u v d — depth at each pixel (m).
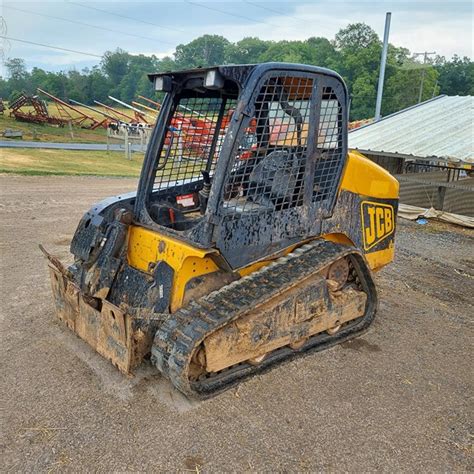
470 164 9.67
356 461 3.06
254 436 3.23
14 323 4.57
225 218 3.40
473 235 10.02
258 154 3.57
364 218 4.60
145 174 4.00
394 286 6.48
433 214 11.30
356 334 4.70
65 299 4.13
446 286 6.64
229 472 2.90
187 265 3.57
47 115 33.84
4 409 3.36
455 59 85.38
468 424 3.51
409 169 13.15
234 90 3.86
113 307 3.51
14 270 5.94
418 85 61.56
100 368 3.89
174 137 4.15
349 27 70.19
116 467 2.89
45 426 3.21
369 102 61.56
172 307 3.58
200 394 3.50
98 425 3.24
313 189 4.00
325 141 4.00
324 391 3.79
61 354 4.08
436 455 3.17
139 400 3.52
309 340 4.42
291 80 3.56
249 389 3.74
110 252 3.80
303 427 3.35
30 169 14.72
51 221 8.53
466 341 4.89
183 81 3.79
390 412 3.59
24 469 2.84
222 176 3.31
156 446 3.08
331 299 4.24
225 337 3.43
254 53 96.69
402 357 4.45
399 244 8.94
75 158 19.28
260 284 3.66
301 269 3.82
